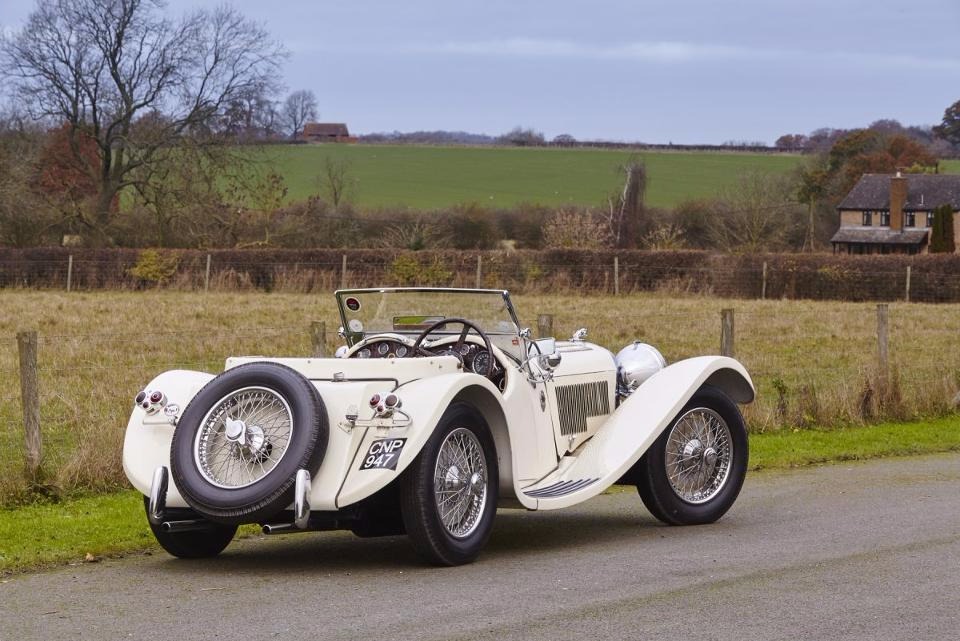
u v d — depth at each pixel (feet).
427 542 25.99
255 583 25.53
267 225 209.15
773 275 158.51
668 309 127.13
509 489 28.30
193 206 198.18
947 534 29.89
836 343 91.30
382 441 25.53
